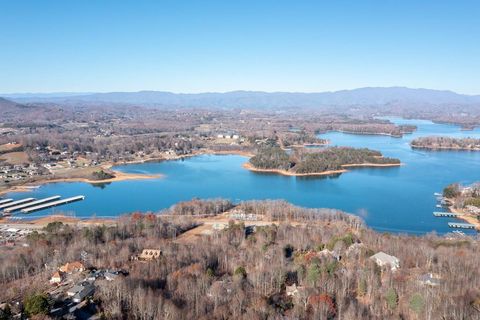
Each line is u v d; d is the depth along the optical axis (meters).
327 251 190.38
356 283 158.62
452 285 149.75
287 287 154.12
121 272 165.38
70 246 193.88
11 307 132.62
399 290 150.12
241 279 156.12
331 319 133.75
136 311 134.25
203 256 183.75
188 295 143.25
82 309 135.25
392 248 189.75
